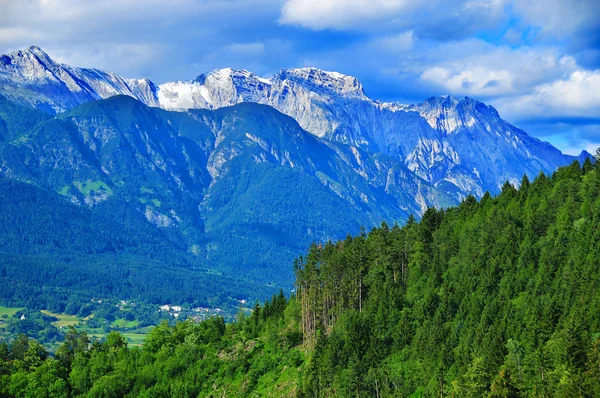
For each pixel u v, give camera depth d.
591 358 191.75
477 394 198.38
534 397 191.38
